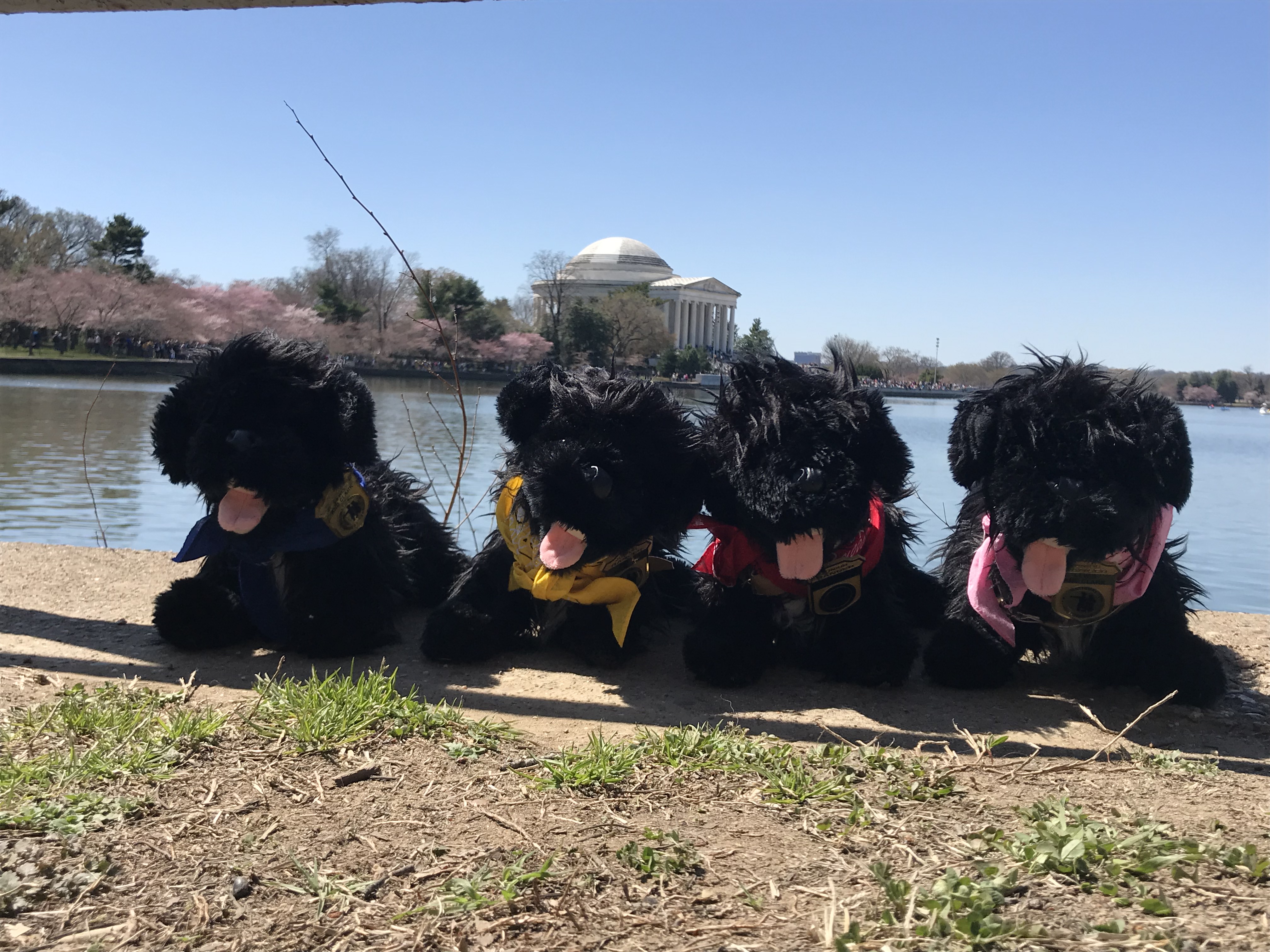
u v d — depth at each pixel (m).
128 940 1.89
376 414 3.94
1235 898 2.02
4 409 21.41
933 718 3.41
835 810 2.54
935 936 1.87
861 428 3.42
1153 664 3.59
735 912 2.03
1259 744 3.24
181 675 3.69
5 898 1.99
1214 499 13.84
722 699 3.60
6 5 3.94
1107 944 1.83
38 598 4.93
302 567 3.96
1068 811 2.51
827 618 3.86
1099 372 3.44
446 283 52.16
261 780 2.63
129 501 10.41
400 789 2.63
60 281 49.62
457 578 4.74
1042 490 3.20
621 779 2.70
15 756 2.71
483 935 1.93
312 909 2.02
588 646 3.99
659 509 3.65
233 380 3.59
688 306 101.94
